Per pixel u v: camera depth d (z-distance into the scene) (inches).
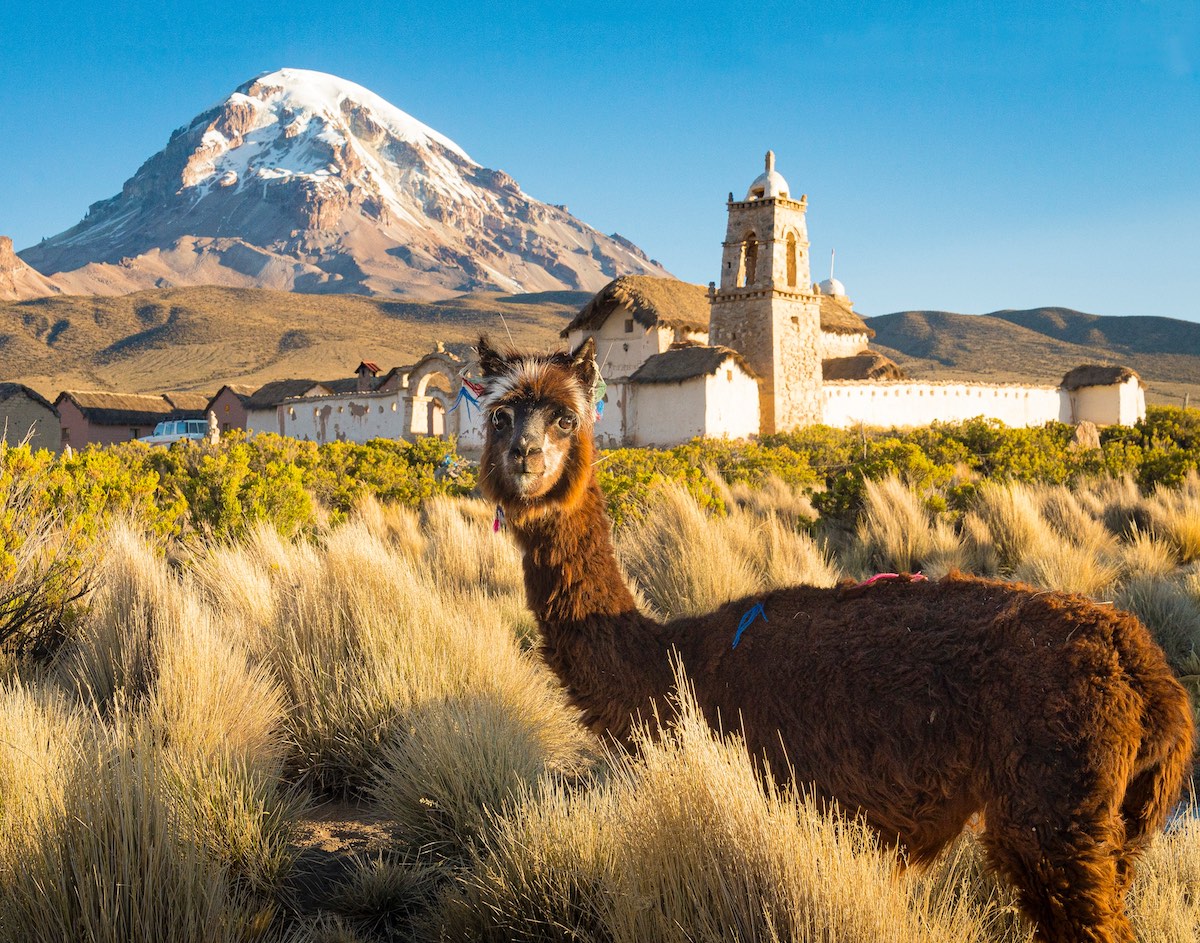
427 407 2287.2
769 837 142.7
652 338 2161.7
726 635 170.7
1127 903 177.2
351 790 256.7
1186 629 369.1
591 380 187.9
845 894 135.3
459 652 299.6
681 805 151.4
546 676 313.0
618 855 166.2
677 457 1021.2
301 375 6628.9
